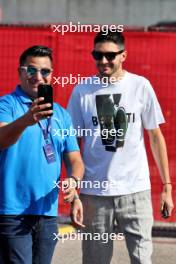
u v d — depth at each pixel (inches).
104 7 1717.5
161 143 452.1
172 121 702.5
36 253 394.6
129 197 445.4
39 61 389.7
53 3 1704.0
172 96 700.0
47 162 390.9
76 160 404.8
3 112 390.0
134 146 444.8
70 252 618.8
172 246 655.1
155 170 701.3
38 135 389.7
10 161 385.7
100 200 446.9
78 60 696.4
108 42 439.5
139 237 445.4
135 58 696.4
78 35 694.5
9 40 702.5
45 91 364.8
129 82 445.1
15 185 386.6
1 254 390.0
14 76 706.2
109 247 454.6
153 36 693.9
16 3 1700.3
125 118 443.2
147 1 1706.4
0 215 386.3
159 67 697.6
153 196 703.7
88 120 446.0
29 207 387.2
